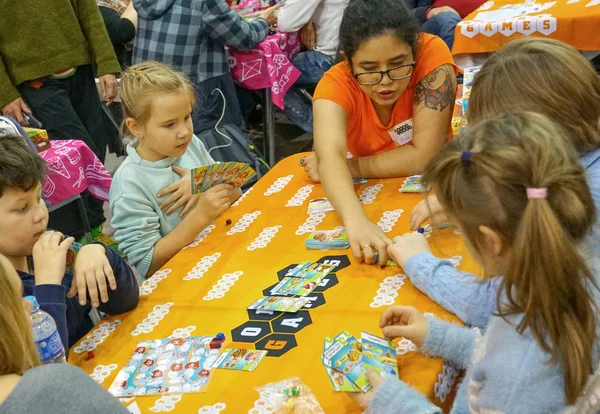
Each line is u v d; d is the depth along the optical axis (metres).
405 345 1.25
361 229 1.62
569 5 3.22
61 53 3.57
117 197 1.99
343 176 1.82
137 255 1.92
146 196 2.03
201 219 1.86
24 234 1.42
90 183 2.98
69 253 1.52
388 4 1.77
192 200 2.07
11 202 1.38
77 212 2.92
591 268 0.90
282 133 5.09
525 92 1.21
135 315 1.50
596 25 2.95
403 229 1.69
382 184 2.01
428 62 1.95
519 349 0.91
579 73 1.19
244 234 1.84
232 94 3.86
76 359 1.36
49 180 2.67
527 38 1.32
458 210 0.95
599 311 0.89
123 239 1.96
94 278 1.46
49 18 3.50
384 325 1.29
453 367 1.21
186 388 1.20
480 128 0.96
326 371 1.18
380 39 1.73
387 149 2.12
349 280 1.50
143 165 2.05
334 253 1.65
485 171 0.89
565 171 0.85
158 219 2.02
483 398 0.94
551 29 3.05
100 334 1.45
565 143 0.90
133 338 1.41
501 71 1.24
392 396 1.06
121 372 1.28
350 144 2.15
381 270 1.53
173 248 1.88
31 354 0.93
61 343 1.21
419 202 1.77
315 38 4.36
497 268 0.97
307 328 1.33
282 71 4.04
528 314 0.87
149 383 1.23
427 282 1.38
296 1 4.10
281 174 2.27
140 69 2.03
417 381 1.14
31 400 0.80
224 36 3.66
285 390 1.15
